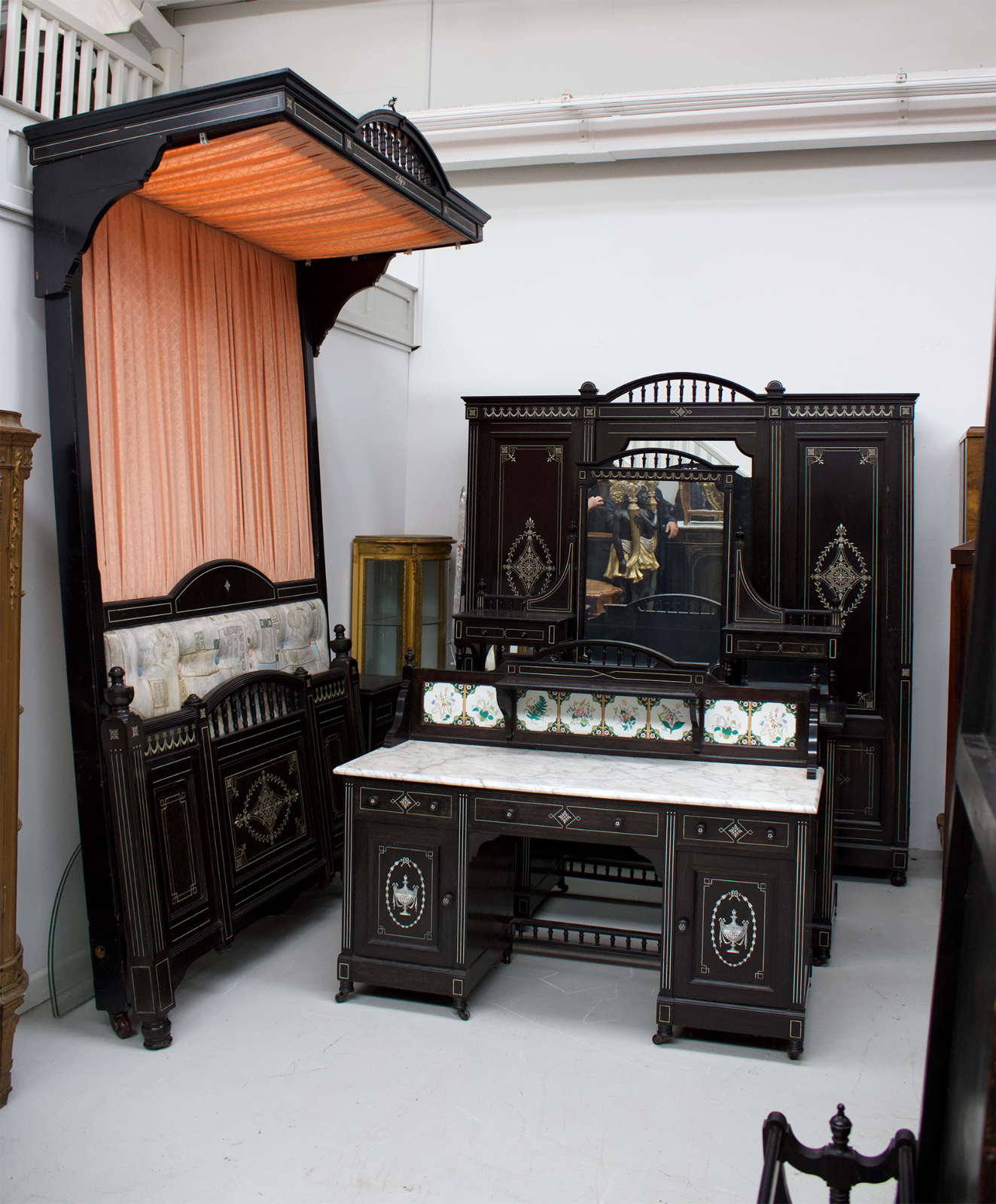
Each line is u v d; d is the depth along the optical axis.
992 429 1.40
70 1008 3.80
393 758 4.03
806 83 5.54
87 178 3.51
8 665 3.11
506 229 6.63
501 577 5.89
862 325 6.00
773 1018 3.46
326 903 4.96
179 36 6.89
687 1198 2.70
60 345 3.59
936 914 4.96
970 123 5.58
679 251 6.30
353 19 6.66
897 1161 1.78
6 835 3.13
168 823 3.65
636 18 6.20
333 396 6.01
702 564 5.21
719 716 4.01
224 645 4.31
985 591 1.44
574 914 4.89
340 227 4.41
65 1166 2.80
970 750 1.38
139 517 3.96
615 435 5.66
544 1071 3.36
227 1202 2.66
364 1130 3.00
